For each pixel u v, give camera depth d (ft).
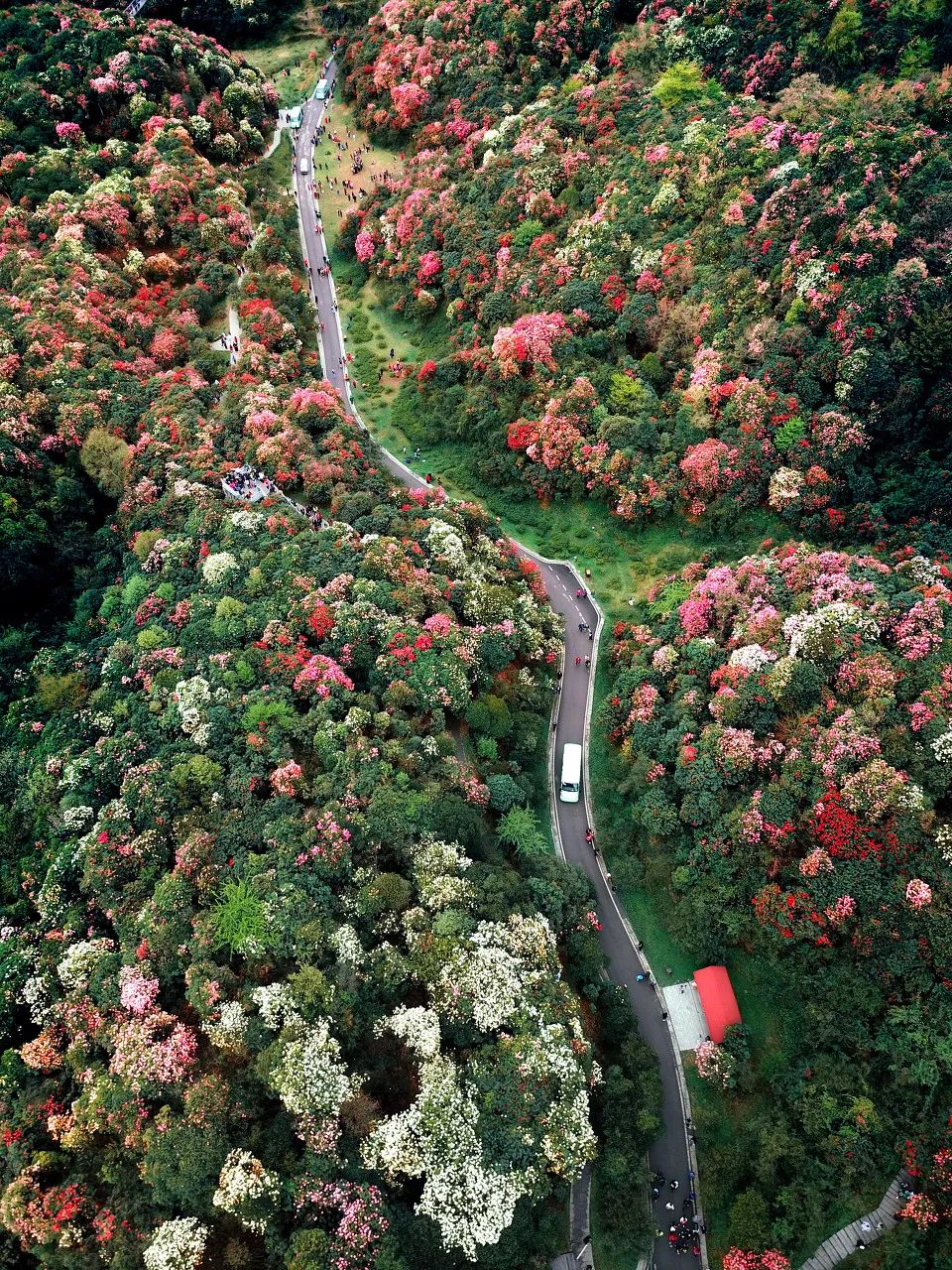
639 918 187.01
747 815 172.45
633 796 197.47
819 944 162.30
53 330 264.93
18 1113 138.82
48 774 178.29
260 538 216.54
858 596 193.77
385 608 197.16
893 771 162.20
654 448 250.78
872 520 225.56
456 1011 139.74
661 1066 169.89
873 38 282.36
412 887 154.61
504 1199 126.41
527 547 257.14
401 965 143.02
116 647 201.36
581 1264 145.69
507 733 199.31
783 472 232.32
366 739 171.12
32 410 247.09
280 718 174.09
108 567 233.96
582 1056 147.23
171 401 256.11
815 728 176.35
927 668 176.45
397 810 160.04
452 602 211.61
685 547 248.32
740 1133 160.04
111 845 159.12
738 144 276.21
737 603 208.13
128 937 148.25
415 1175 127.34
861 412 232.73
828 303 236.02
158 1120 128.57
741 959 173.99
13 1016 150.82
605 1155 148.66
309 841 153.38
